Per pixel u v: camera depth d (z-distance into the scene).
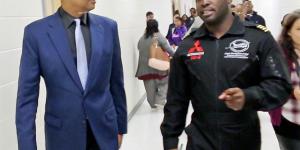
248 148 1.53
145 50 5.52
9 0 2.25
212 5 1.46
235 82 1.47
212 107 1.51
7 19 2.21
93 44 1.78
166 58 5.39
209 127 1.54
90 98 1.78
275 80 1.40
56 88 1.75
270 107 1.38
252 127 1.53
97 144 1.82
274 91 1.38
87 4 1.74
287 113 2.22
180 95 1.65
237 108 1.35
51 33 1.74
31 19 2.52
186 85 1.63
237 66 1.46
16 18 2.32
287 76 1.42
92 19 1.85
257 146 1.56
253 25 1.49
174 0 13.68
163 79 5.75
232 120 1.49
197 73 1.53
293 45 2.17
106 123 1.85
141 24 6.79
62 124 1.77
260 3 11.50
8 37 2.22
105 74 1.83
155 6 9.00
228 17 1.50
